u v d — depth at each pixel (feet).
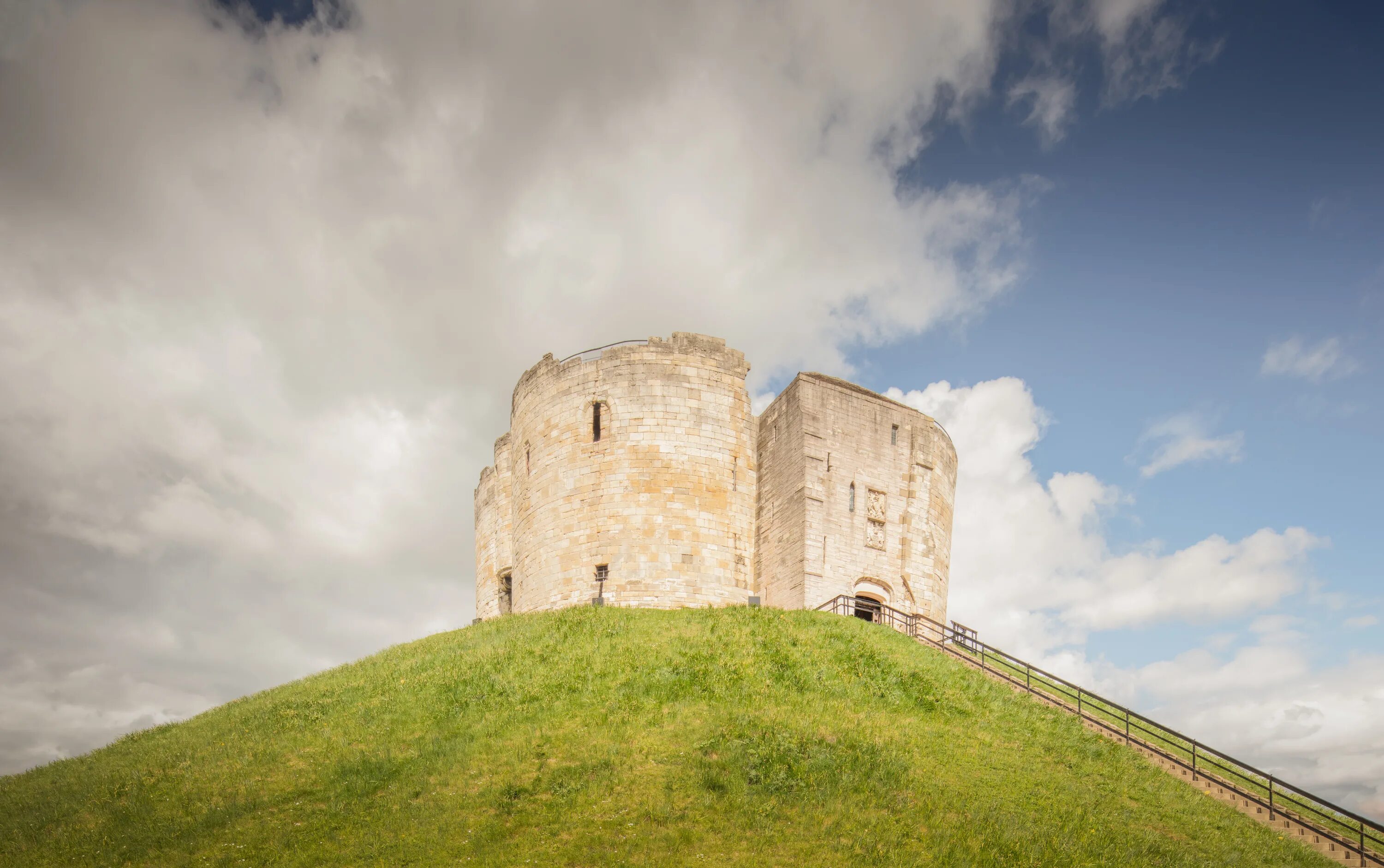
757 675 105.70
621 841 73.31
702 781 81.51
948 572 162.30
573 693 102.53
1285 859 76.38
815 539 139.23
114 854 76.95
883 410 154.10
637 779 82.84
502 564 199.11
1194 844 77.46
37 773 100.89
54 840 80.18
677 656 111.34
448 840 75.51
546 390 160.86
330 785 86.94
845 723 94.12
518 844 74.02
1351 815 79.97
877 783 81.46
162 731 110.73
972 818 76.74
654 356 152.76
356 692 111.24
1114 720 114.42
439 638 135.13
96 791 89.86
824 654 112.68
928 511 154.20
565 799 80.33
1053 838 74.23
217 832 79.41
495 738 93.40
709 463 150.30
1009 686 113.09
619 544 144.87
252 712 110.11
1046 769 89.15
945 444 165.27
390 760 90.58
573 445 153.58
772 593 145.48
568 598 146.92
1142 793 86.43
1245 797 89.20
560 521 151.84
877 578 144.56
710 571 145.59
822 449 144.46
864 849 71.46
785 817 76.33
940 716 99.35
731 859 70.44
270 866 73.15
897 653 116.67
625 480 147.54
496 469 205.46
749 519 152.66
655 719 94.53
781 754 85.46
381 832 77.36
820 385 147.95
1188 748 108.68
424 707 102.99
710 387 153.58
